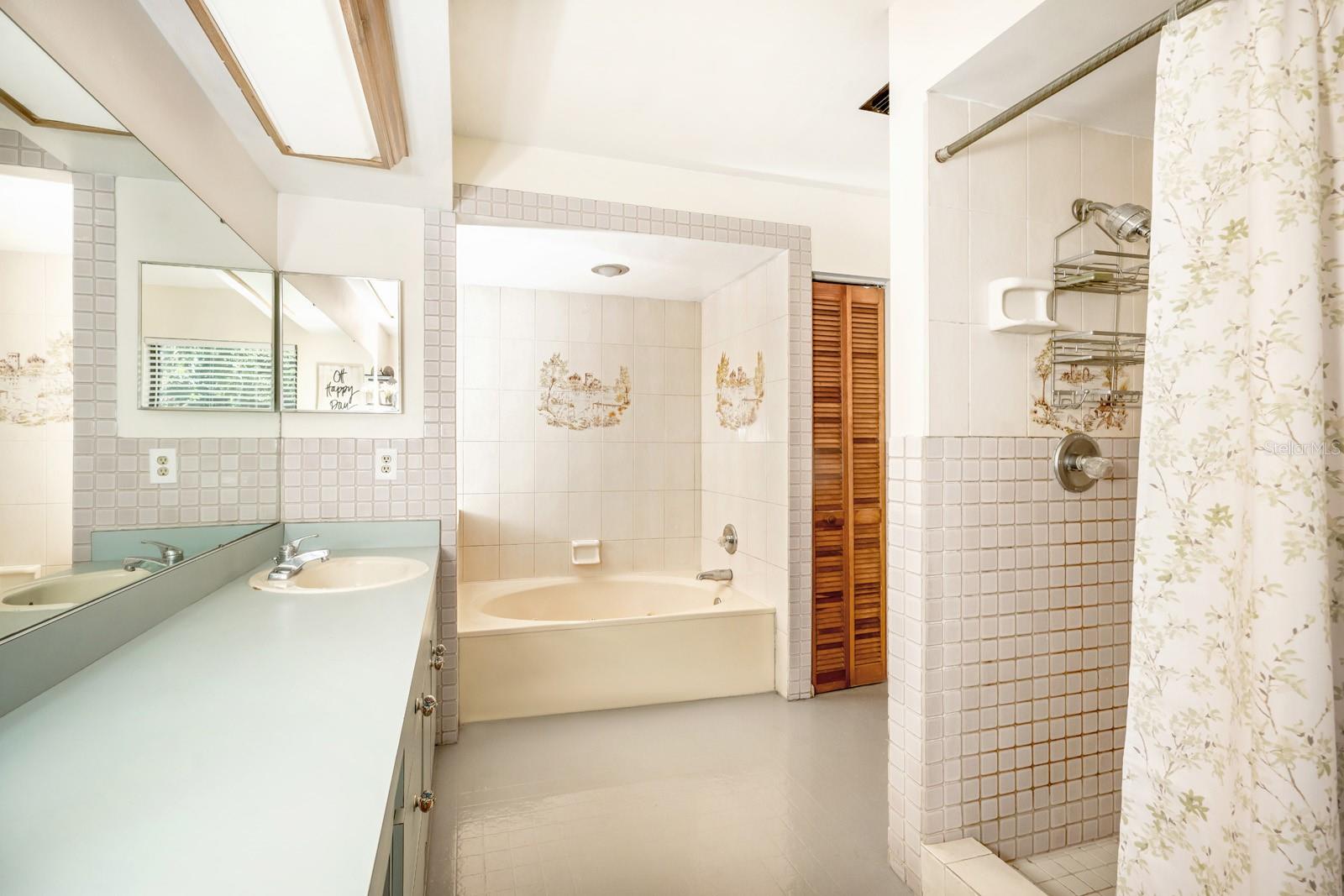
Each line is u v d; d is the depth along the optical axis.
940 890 1.65
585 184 2.82
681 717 2.92
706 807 2.17
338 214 2.46
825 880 1.81
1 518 0.90
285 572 1.89
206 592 1.68
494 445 3.73
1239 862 1.17
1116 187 2.01
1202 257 1.27
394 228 2.53
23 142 0.95
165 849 0.58
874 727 2.83
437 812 2.13
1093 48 1.57
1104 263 1.97
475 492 3.70
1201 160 1.26
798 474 3.15
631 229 2.86
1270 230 1.12
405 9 1.38
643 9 1.89
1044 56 1.61
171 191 1.49
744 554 3.55
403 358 2.53
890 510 1.90
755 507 3.43
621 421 3.96
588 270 3.43
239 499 1.98
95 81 1.20
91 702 0.95
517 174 2.73
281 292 2.39
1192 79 1.27
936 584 1.76
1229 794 1.20
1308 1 1.12
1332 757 1.06
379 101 1.66
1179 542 1.29
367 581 2.17
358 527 2.48
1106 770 1.95
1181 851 1.26
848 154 2.83
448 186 2.32
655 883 1.78
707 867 1.86
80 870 0.54
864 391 3.41
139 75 1.37
